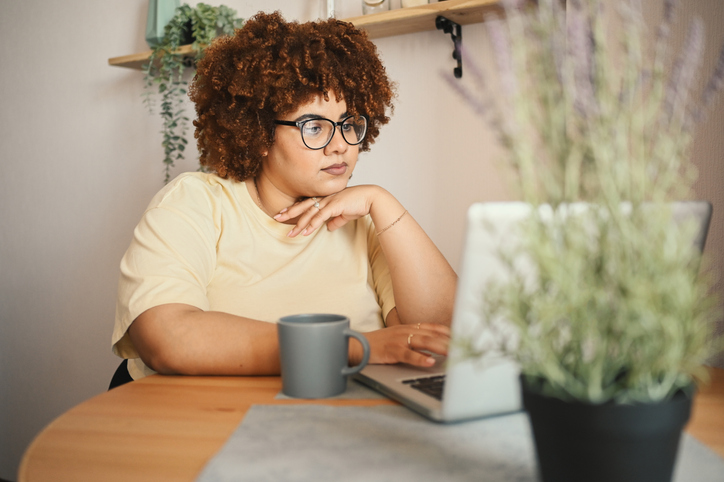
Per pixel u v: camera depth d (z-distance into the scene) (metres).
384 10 1.82
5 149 2.77
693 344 0.39
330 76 1.20
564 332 0.40
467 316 0.51
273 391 0.78
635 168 0.39
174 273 1.00
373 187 1.28
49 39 2.61
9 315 2.79
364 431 0.61
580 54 0.39
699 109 0.43
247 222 1.28
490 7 1.59
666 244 0.39
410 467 0.52
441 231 1.89
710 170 1.25
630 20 0.41
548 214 0.43
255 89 1.21
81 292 2.59
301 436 0.60
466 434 0.61
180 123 2.30
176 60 2.17
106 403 0.72
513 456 0.55
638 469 0.39
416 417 0.66
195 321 0.88
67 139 2.59
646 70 0.43
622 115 0.39
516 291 0.41
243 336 0.86
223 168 1.30
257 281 1.23
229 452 0.56
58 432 0.62
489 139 1.77
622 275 0.38
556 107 0.39
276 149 1.25
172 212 1.13
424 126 1.89
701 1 1.23
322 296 1.26
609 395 0.40
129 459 0.55
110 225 2.51
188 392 0.77
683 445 0.57
